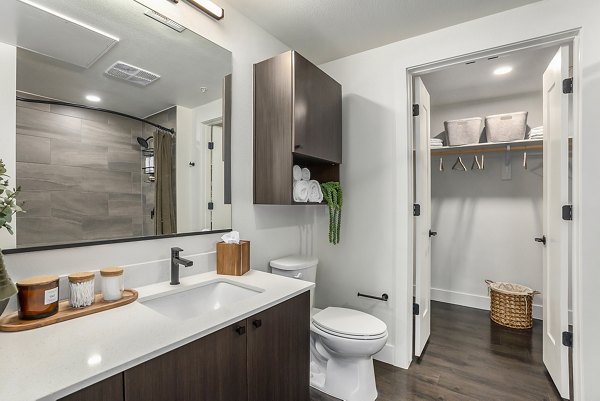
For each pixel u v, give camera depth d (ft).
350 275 7.87
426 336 7.98
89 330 2.99
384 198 7.33
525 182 10.05
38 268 3.52
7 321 3.02
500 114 9.75
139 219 4.49
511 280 10.25
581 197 5.31
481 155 10.64
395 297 7.14
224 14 5.71
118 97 4.28
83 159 3.93
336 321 5.99
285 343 4.33
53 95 3.68
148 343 2.74
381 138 7.36
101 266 4.06
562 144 5.63
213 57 5.52
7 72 3.37
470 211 10.93
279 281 4.92
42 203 3.57
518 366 6.95
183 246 5.06
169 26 4.87
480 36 6.15
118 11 4.28
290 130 5.70
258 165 6.16
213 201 5.54
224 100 5.72
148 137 4.61
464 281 11.03
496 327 9.10
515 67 8.11
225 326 3.35
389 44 7.25
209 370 3.19
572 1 5.35
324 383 6.12
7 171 3.32
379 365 7.09
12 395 1.99
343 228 7.98
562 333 5.69
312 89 6.27
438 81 9.06
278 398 4.18
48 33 3.67
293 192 5.98
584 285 5.28
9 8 3.42
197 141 5.27
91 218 3.99
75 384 2.15
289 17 6.19
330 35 6.85
